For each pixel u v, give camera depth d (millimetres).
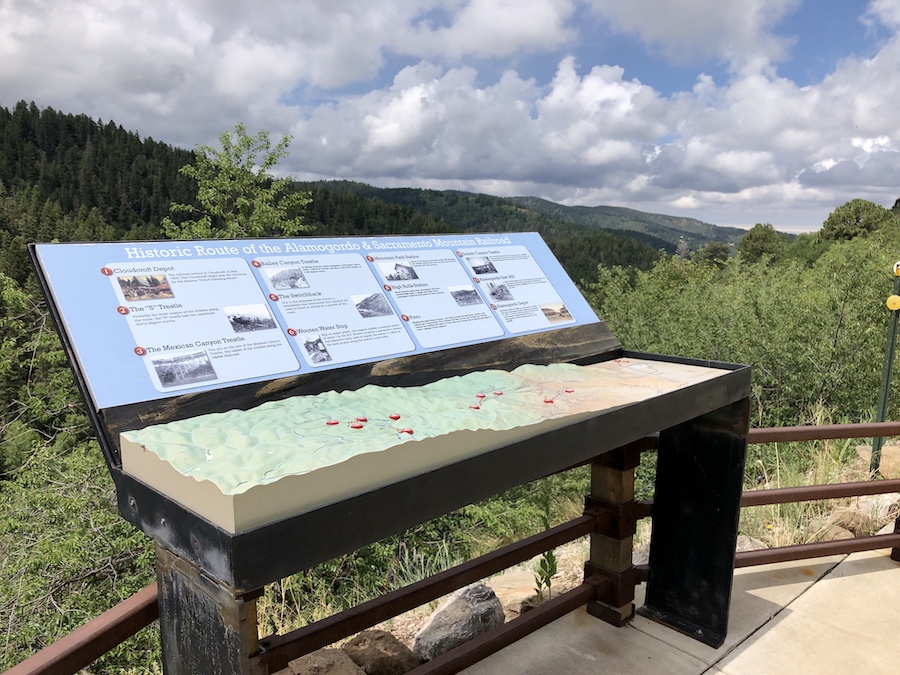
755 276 9281
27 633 7930
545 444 1674
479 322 2355
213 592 1204
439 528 6312
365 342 2010
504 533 6016
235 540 1082
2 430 10555
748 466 5391
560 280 2824
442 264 2508
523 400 1880
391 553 5434
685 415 2111
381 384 1930
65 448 10344
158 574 1409
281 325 1895
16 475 9945
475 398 1868
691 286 9797
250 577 1111
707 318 7938
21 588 8156
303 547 1188
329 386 1840
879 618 2812
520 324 2467
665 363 2572
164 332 1687
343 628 1951
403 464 1382
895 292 4594
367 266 2281
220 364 1703
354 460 1287
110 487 9148
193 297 1806
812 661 2516
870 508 4141
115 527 8609
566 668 2494
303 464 1231
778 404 6641
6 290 11453
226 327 1789
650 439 2709
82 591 8258
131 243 1842
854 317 6484
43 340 11406
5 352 11227
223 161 14141
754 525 4008
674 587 2734
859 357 6340
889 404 6012
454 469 1466
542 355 2402
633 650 2596
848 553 3193
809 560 3369
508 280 2637
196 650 1317
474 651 2332
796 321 6848
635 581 2791
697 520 2621
